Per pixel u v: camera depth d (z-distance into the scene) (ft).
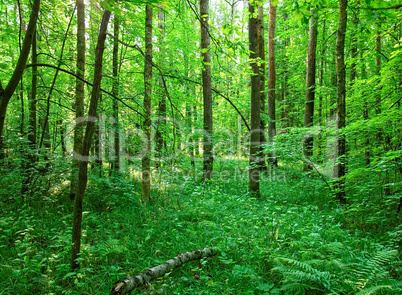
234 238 12.12
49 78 24.38
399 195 14.07
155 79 20.54
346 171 20.97
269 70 36.47
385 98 21.22
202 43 25.03
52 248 11.53
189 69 30.37
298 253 10.78
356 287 7.98
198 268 10.05
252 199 20.29
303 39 37.76
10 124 20.61
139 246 11.39
